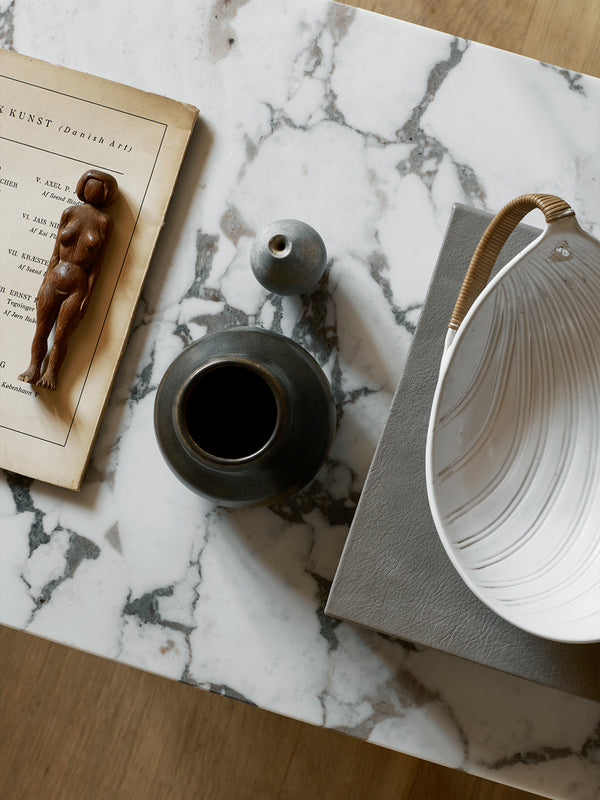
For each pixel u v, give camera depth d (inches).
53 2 27.8
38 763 39.6
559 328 21.8
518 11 35.6
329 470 26.4
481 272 20.6
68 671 39.9
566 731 25.3
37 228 26.8
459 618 22.9
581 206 26.6
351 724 25.6
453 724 25.5
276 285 24.2
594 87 26.8
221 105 27.4
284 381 21.6
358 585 23.1
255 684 25.9
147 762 39.3
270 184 27.2
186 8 27.7
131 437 26.8
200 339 22.8
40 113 26.9
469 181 26.9
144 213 26.6
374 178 27.0
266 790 38.7
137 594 26.3
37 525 26.7
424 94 27.1
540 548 22.0
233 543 26.3
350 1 35.9
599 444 22.2
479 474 22.2
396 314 26.7
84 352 26.5
